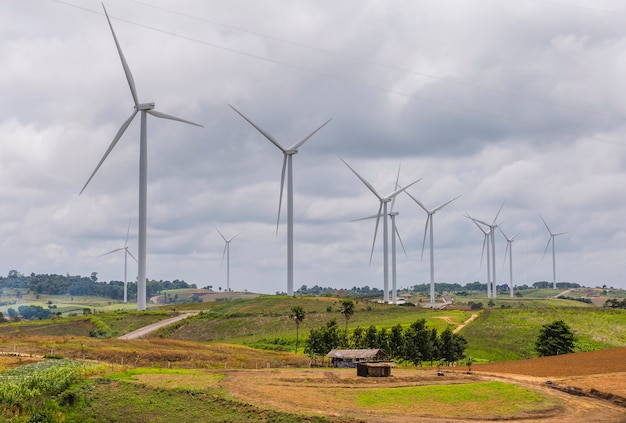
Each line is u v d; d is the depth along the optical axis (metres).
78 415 92.44
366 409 87.50
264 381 106.12
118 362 133.38
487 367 132.62
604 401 93.31
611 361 133.38
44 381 99.50
